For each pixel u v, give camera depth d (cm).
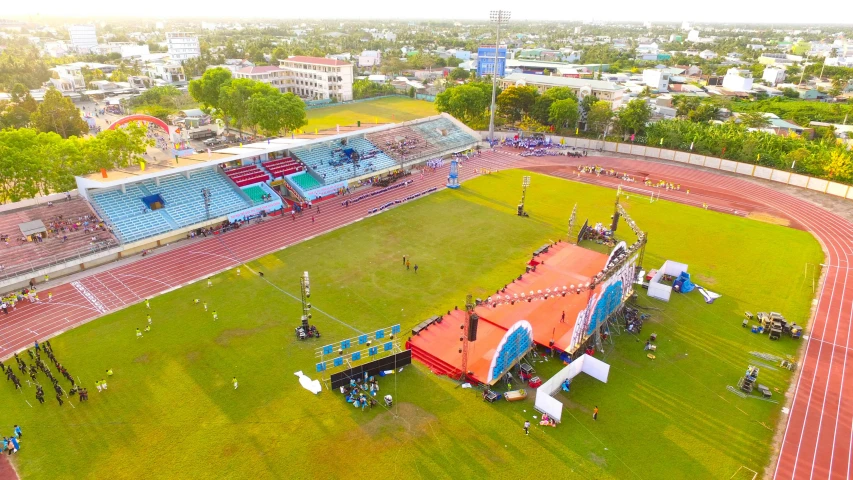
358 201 10775
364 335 6078
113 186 9088
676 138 14688
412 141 13912
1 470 4281
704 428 4891
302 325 6109
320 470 4328
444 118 15688
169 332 6200
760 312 6700
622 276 6362
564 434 4766
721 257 8438
